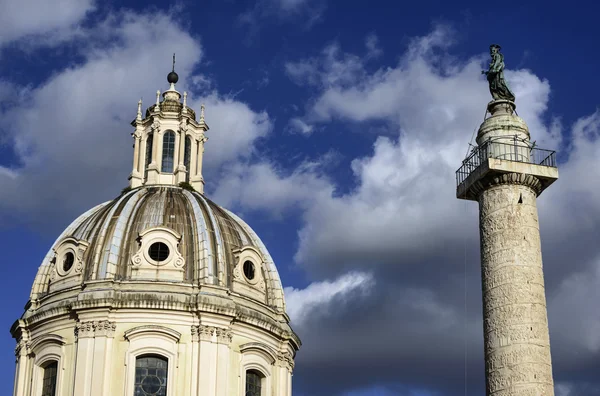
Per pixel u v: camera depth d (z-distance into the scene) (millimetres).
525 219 50938
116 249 67625
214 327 65438
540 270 50438
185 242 68625
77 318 65438
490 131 53062
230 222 72812
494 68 54750
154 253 67562
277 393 69375
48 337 66250
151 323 64750
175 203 71562
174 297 65375
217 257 68438
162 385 64062
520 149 52125
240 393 65875
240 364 66500
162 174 76500
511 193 51281
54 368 66562
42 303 68812
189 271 67500
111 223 69812
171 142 78000
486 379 49406
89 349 64125
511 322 49031
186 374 64188
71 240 69438
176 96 80812
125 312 64938
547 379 48188
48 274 70688
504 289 49719
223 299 66312
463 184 53188
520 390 47688
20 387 67312
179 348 64688
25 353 68250
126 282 65938
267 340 69312
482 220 51875
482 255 51469
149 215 70062
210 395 63625
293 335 71688
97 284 65875
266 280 72250
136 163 77500
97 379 62969
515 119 53219
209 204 73750
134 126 79188
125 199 72312
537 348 48438
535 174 51500
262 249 73625
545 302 50094
